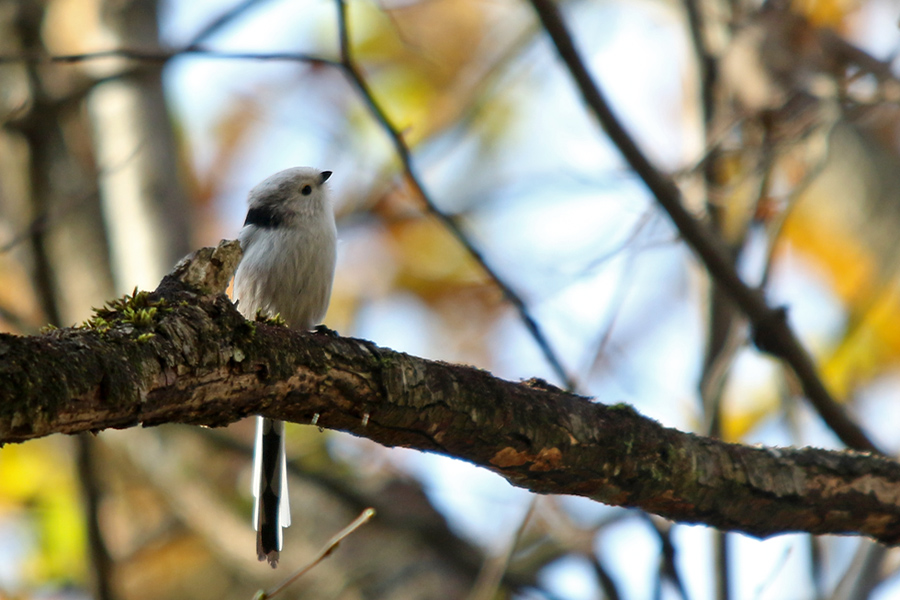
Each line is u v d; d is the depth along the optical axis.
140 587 13.79
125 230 12.31
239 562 11.76
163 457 12.23
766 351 8.91
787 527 6.46
